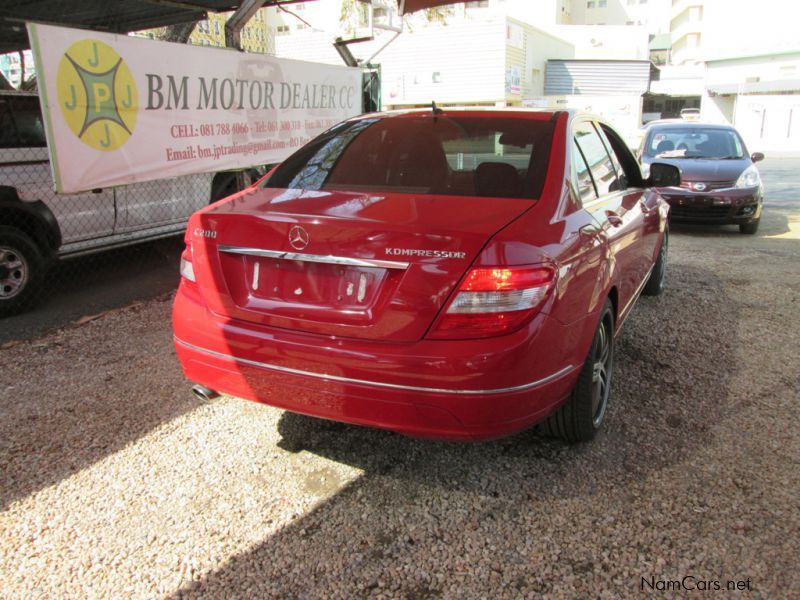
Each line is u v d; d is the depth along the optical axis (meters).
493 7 46.78
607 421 3.41
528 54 29.02
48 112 4.52
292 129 7.06
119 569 2.37
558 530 2.54
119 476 2.95
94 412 3.58
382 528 2.58
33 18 8.71
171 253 7.74
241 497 2.79
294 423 3.44
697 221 9.02
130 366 4.24
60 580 2.31
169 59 5.41
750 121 33.91
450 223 2.43
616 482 2.85
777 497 2.72
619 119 29.75
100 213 6.22
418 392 2.37
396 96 27.92
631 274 3.81
